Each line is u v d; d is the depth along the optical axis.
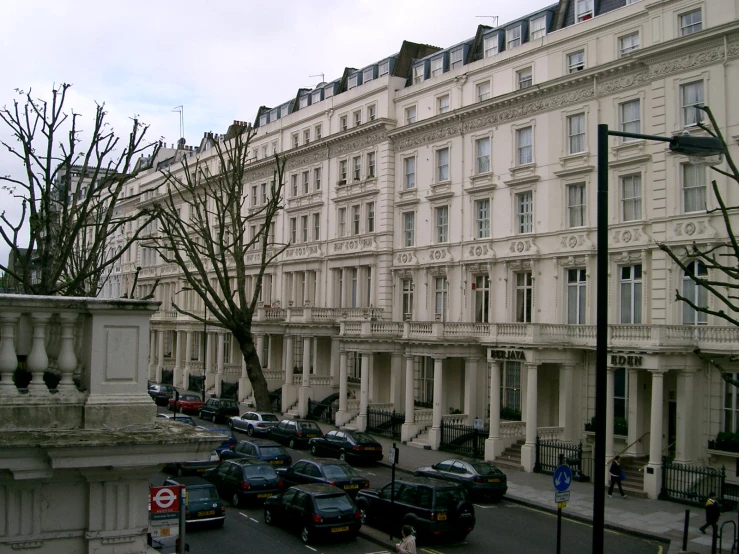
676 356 28.67
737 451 27.50
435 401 38.09
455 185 41.69
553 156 35.94
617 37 33.50
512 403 38.31
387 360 47.66
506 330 34.28
